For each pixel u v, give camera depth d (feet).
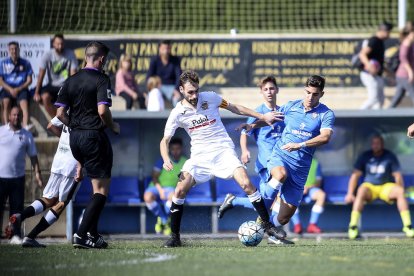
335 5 190.70
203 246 116.67
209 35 167.02
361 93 169.07
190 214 164.76
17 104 159.94
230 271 80.38
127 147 165.58
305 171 121.19
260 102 167.02
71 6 174.50
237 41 167.32
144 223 160.56
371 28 182.60
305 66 167.94
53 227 153.99
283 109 122.11
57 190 118.93
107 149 109.50
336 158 169.37
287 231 164.04
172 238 116.06
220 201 161.07
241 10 192.85
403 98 171.94
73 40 163.12
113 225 165.37
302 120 120.47
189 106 113.60
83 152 108.88
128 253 102.06
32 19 172.04
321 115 119.96
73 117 109.50
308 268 82.53
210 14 191.31
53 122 119.14
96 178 110.01
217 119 115.24
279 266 84.53
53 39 160.56
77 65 162.40
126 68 165.27
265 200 122.42
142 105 166.61
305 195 161.58
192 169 114.62
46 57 160.04
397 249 106.73
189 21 187.32
